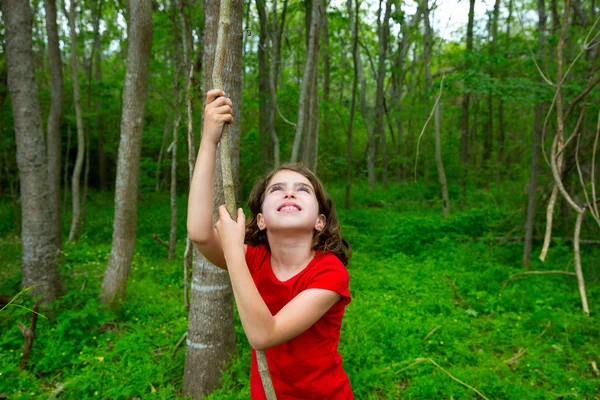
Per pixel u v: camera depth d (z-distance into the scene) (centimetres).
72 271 670
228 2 129
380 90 1597
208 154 131
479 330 476
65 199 1212
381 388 351
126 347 395
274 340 113
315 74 826
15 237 932
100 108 1402
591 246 743
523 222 790
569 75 693
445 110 1507
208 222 131
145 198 1419
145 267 687
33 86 477
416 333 447
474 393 347
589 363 404
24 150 471
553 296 546
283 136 1196
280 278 142
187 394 335
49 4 809
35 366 375
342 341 413
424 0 923
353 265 713
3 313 412
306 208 135
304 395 145
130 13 499
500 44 679
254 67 1202
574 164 673
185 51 634
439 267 689
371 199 1507
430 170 1638
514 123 1723
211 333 329
